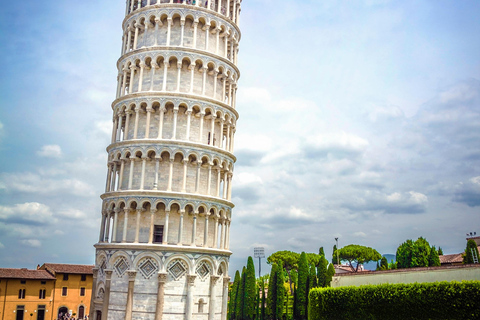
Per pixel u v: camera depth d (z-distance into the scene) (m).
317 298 55.12
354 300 49.03
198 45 65.31
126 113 63.09
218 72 65.69
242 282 106.75
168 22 64.25
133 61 64.50
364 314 47.38
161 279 55.09
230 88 67.88
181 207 58.44
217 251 59.38
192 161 61.81
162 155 60.69
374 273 54.34
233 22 69.12
